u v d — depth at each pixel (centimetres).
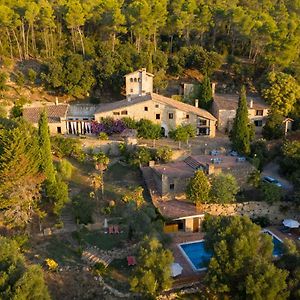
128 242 4784
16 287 3403
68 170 6056
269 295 3544
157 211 5291
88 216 5203
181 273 4338
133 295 4122
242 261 3719
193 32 10969
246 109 6669
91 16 9819
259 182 5881
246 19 9612
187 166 6112
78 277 4288
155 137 7350
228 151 6900
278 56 9088
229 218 4109
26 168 4831
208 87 8438
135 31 9600
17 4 9356
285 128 7575
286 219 5603
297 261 3825
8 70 9050
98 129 7294
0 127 5784
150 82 8644
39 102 8494
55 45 10000
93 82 8988
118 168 6500
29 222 5006
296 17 11212
